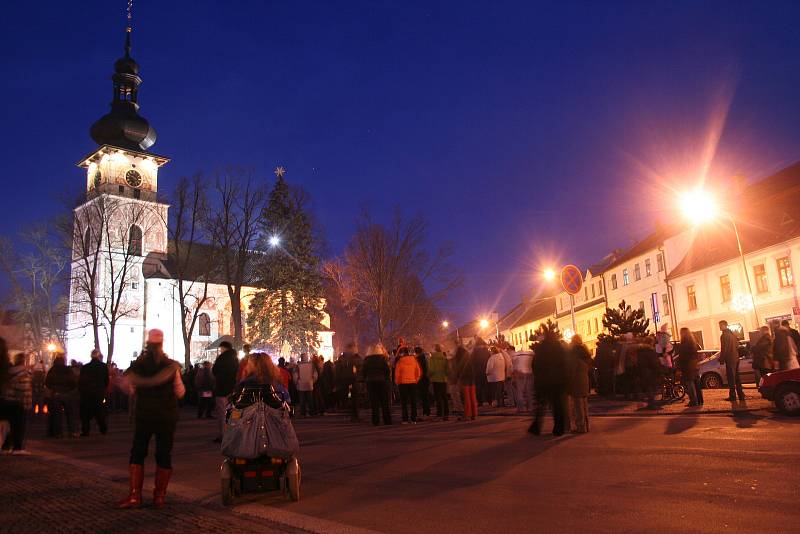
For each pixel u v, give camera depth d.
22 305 53.66
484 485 7.62
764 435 10.38
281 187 63.41
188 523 6.29
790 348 15.52
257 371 7.62
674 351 23.02
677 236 49.72
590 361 12.56
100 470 10.48
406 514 6.41
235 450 7.16
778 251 38.31
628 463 8.52
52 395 17.06
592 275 66.00
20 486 8.97
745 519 5.52
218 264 48.16
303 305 61.56
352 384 18.92
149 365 7.45
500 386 20.94
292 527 5.99
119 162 77.31
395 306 38.16
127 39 81.44
